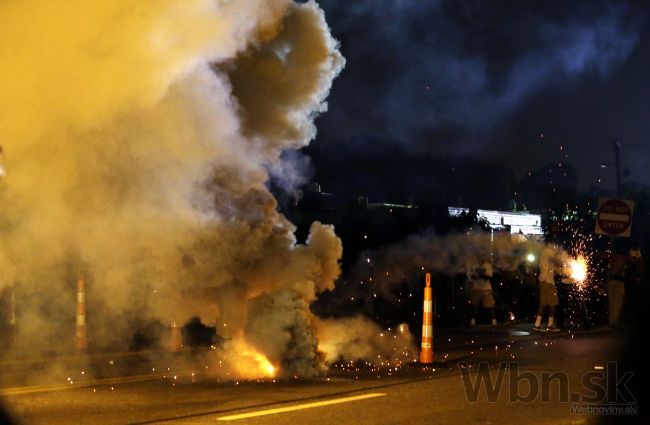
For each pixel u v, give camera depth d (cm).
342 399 958
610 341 1550
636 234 2756
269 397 966
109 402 936
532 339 1594
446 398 971
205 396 971
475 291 1873
